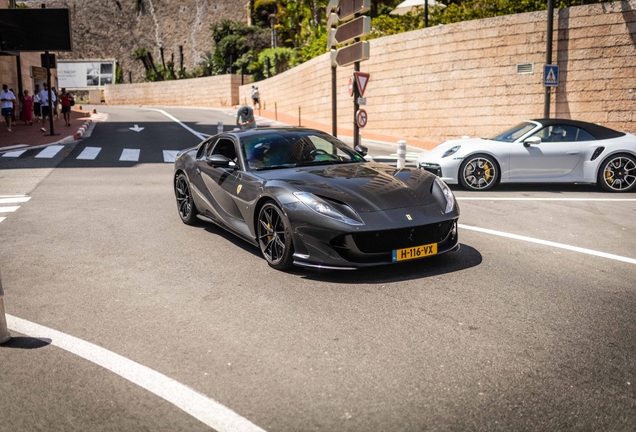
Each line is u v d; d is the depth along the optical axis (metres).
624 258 5.12
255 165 5.52
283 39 46.59
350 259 4.45
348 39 12.67
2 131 20.28
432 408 2.60
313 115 29.08
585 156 9.07
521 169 9.16
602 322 3.60
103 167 12.61
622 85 15.45
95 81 69.69
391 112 21.09
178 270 4.93
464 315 3.74
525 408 2.59
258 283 4.51
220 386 2.84
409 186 4.88
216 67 55.41
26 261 5.28
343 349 3.25
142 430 2.46
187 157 6.95
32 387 2.87
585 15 15.73
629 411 2.55
